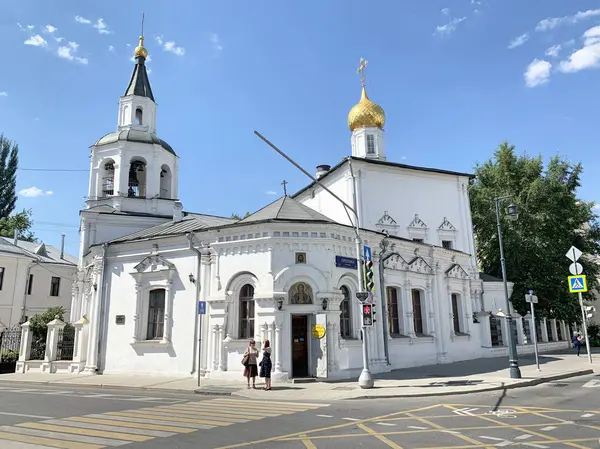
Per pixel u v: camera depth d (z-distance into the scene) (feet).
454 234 93.66
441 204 94.17
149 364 65.31
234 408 38.40
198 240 65.67
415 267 77.66
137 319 67.21
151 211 90.27
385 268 71.61
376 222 85.20
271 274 58.18
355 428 29.63
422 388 48.39
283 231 59.88
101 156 91.25
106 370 67.92
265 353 51.13
